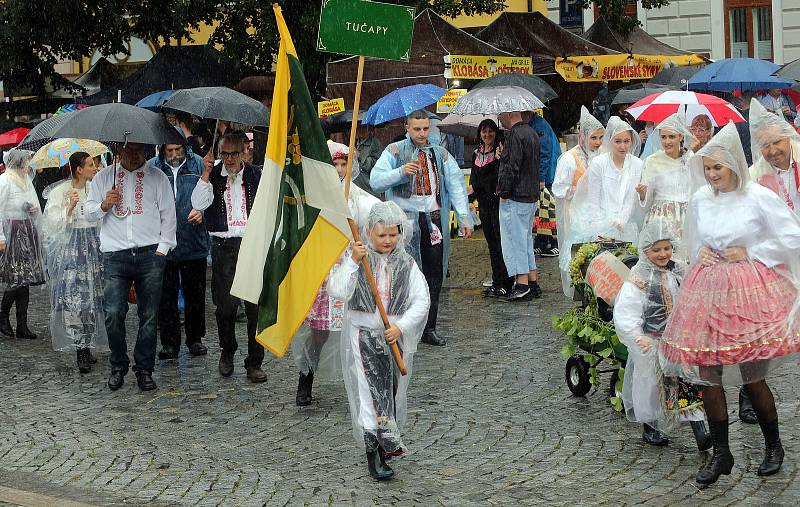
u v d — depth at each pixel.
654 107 11.64
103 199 9.41
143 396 9.34
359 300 6.91
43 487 7.01
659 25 24.78
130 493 6.83
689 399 7.12
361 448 7.61
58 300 10.31
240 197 9.66
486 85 14.88
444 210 10.87
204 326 10.95
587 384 8.59
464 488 6.70
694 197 6.79
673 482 6.66
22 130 19.25
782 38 23.56
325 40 7.55
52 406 9.13
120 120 9.14
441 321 12.08
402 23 7.79
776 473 6.71
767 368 6.49
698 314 6.56
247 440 7.92
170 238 9.54
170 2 20.14
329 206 7.17
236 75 19.72
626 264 8.12
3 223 11.77
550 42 19.11
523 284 13.14
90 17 20.52
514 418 8.20
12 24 20.03
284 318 7.31
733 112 11.46
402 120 12.77
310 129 7.21
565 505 6.32
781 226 6.50
